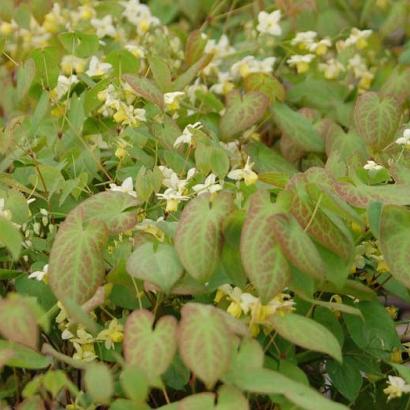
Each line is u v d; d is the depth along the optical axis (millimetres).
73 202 866
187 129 861
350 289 773
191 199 783
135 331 681
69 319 751
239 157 946
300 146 977
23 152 885
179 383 746
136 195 807
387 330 795
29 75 909
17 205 813
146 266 714
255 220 714
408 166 869
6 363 691
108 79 883
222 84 1047
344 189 759
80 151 912
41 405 714
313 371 847
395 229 744
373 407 836
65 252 738
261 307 715
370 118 909
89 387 646
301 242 710
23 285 801
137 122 879
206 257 718
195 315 667
